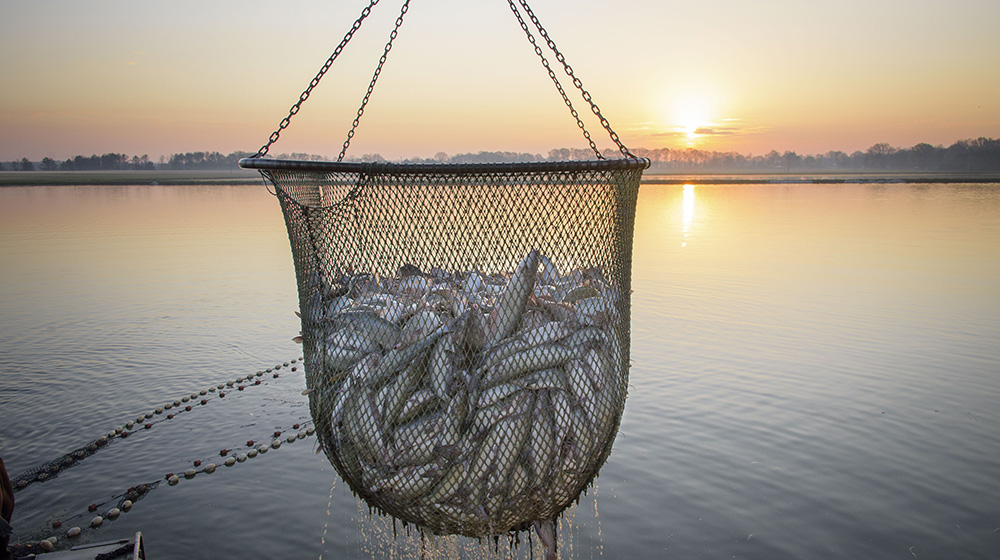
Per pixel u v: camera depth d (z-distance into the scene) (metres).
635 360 10.00
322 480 6.83
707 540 5.65
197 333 11.98
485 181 3.06
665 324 12.11
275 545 5.71
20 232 30.77
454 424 3.02
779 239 25.98
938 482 6.42
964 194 63.31
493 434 3.04
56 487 6.62
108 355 10.66
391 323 3.13
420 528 3.42
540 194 3.13
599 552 5.50
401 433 3.07
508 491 3.10
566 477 3.19
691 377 9.24
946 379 9.05
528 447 3.09
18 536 5.82
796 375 9.27
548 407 3.12
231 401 8.80
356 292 3.25
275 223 34.97
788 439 7.34
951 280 16.39
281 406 8.64
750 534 5.69
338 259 3.34
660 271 18.00
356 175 3.02
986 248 22.66
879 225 31.56
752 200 55.81
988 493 6.23
